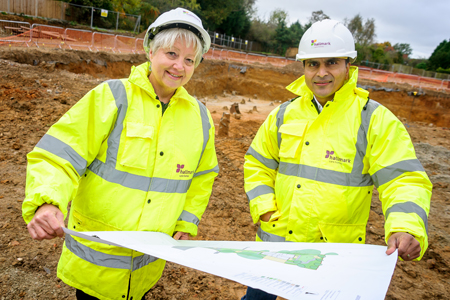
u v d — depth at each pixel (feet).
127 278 5.20
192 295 9.55
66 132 4.78
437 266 12.60
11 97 25.43
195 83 73.87
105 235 4.12
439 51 204.54
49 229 3.82
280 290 2.79
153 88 5.54
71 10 86.48
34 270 9.22
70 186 4.49
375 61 184.44
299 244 5.00
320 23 6.32
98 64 48.14
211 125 6.21
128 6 103.40
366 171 6.23
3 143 18.78
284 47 190.29
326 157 6.30
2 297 8.06
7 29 58.18
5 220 11.37
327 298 2.72
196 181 6.35
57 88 30.81
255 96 89.97
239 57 110.01
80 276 5.21
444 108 77.82
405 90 80.28
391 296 10.57
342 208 6.16
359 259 4.13
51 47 47.14
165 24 5.00
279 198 6.84
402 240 4.50
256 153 7.50
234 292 9.97
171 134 5.39
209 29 147.02
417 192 5.12
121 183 5.11
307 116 6.72
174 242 4.83
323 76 6.17
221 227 14.24
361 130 6.17
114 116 5.10
